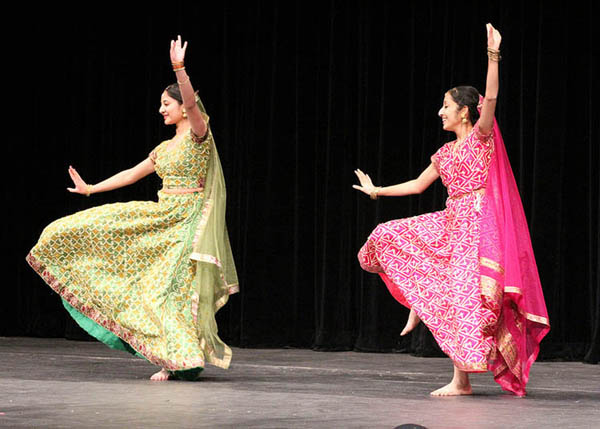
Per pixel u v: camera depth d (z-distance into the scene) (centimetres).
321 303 913
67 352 795
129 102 1039
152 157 597
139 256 579
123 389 492
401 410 423
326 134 936
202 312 574
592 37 807
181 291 570
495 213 521
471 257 518
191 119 564
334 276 911
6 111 1087
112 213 580
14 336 1081
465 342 502
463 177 527
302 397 466
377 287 885
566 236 816
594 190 804
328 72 938
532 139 830
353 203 922
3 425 363
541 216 810
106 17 1047
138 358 723
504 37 841
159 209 581
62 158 1073
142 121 1036
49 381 526
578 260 814
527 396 505
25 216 1084
